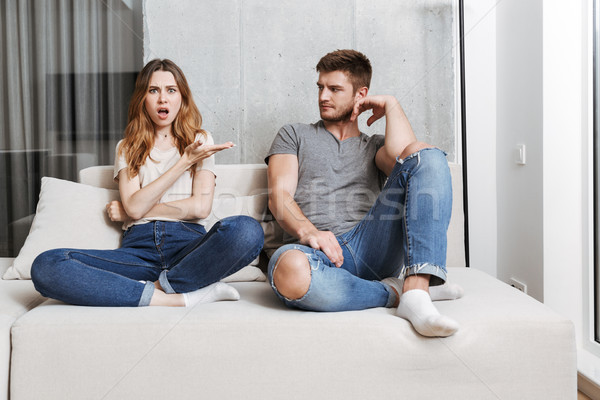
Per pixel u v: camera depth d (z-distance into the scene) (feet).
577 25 4.87
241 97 4.93
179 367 2.89
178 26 4.96
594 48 4.79
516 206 5.30
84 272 3.14
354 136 4.30
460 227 4.70
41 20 5.26
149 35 5.01
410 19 4.89
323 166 4.20
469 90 5.28
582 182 4.91
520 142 5.19
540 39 4.88
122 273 3.39
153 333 2.89
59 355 2.86
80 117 5.31
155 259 3.59
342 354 2.92
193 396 2.90
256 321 2.93
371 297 3.19
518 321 2.95
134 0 5.12
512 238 5.36
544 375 2.95
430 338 2.92
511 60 5.18
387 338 2.91
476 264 5.51
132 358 2.87
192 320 2.92
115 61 5.24
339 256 3.39
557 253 4.95
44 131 5.30
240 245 3.21
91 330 2.87
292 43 4.91
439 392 2.93
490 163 5.41
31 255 4.02
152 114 4.15
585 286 4.94
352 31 4.85
